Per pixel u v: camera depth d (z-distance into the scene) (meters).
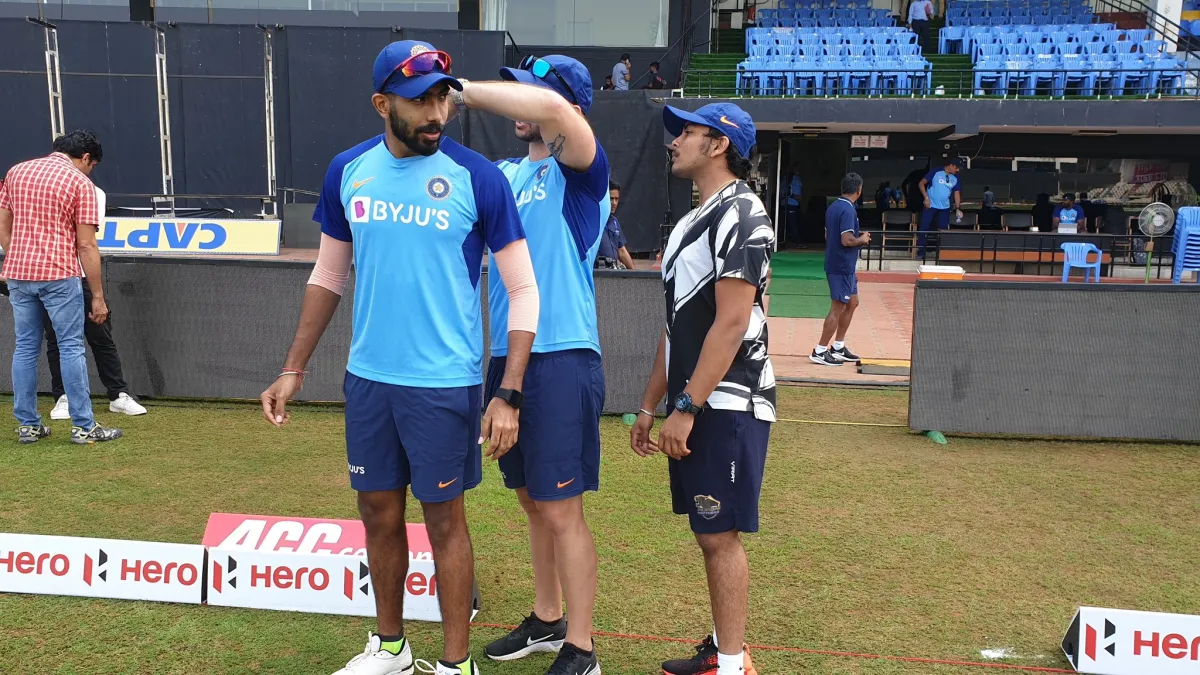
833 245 7.32
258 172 15.35
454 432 2.37
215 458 4.70
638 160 14.21
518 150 13.99
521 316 2.37
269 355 5.75
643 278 5.52
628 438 5.21
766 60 17.19
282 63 15.02
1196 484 4.50
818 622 3.04
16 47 14.70
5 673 2.61
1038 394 5.26
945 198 14.99
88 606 3.06
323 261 2.52
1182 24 19.38
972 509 4.13
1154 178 16.59
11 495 4.07
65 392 4.99
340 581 3.04
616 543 3.67
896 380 6.92
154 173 15.28
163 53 12.97
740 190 2.37
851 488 4.41
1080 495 4.34
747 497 2.40
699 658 2.67
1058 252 14.77
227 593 3.08
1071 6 19.80
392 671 2.56
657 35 19.02
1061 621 3.06
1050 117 14.52
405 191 2.29
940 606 3.16
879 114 14.76
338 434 5.19
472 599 2.77
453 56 14.90
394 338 2.34
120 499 4.05
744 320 2.28
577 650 2.60
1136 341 5.16
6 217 4.65
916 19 19.23
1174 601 3.21
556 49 19.09
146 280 5.75
